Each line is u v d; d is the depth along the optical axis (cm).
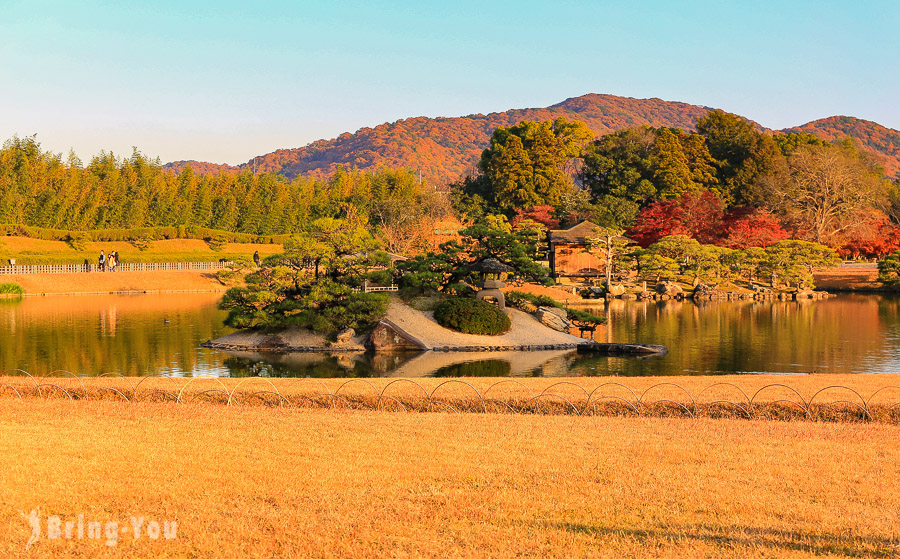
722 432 1633
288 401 2062
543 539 975
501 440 1523
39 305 6569
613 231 8544
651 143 13662
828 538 980
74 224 10681
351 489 1175
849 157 13100
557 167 13950
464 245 5497
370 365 3588
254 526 1013
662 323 5597
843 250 11475
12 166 10888
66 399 2067
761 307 7056
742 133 14012
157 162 13388
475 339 4378
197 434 1542
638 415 1928
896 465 1348
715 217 10381
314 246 4478
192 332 4725
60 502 1102
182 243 11312
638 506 1107
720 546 952
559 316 5022
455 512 1073
